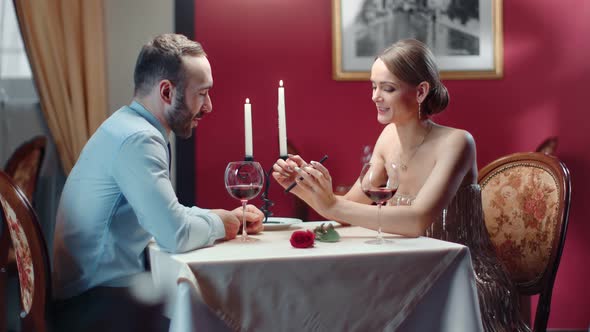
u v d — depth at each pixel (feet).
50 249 14.20
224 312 5.16
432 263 5.68
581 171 15.02
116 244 6.42
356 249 5.69
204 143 14.46
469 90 14.89
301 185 6.57
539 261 8.14
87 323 6.32
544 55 15.02
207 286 5.13
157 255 5.91
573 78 15.08
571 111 15.07
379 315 5.56
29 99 14.52
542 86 15.03
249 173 6.35
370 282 5.51
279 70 14.55
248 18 14.48
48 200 14.21
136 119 6.46
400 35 14.66
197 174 14.46
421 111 7.92
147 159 6.00
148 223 5.84
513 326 7.38
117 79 14.57
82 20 14.23
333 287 5.42
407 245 5.92
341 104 14.65
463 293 5.69
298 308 5.35
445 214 7.86
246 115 6.98
